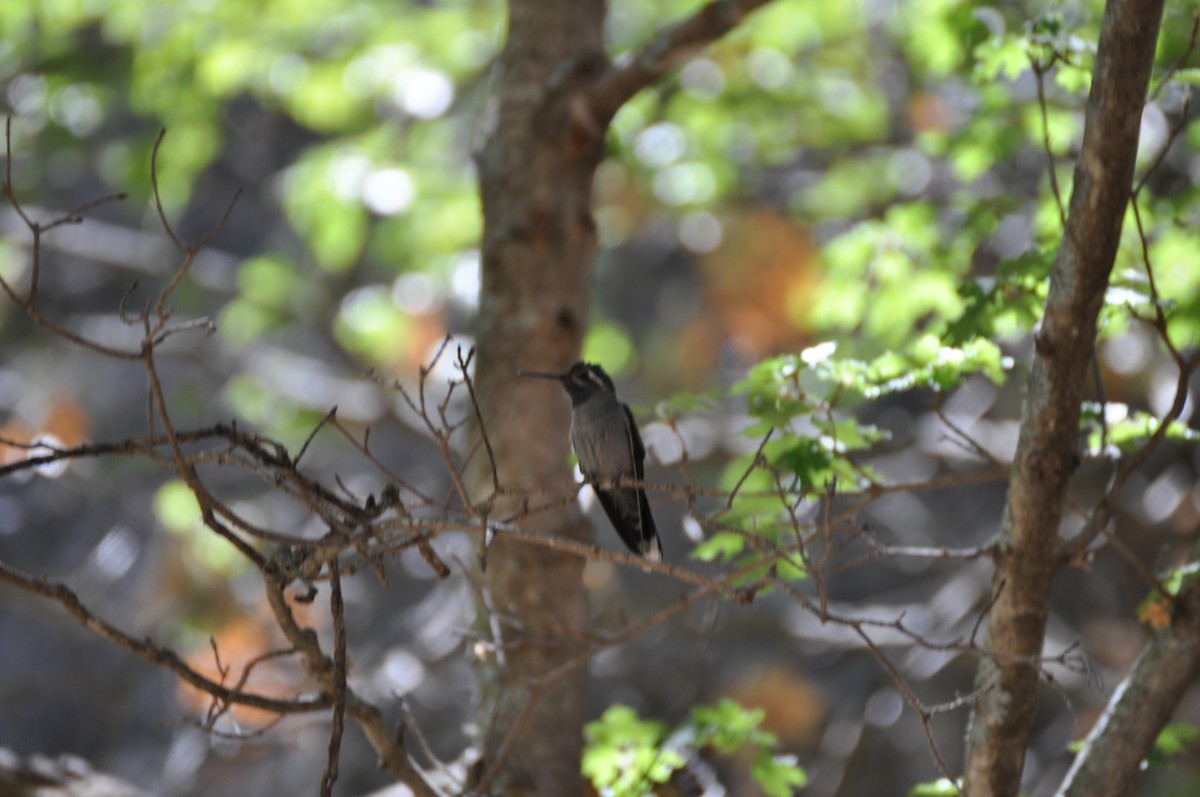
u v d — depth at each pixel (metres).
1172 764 6.92
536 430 8.01
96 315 20.89
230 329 17.69
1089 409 6.75
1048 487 5.88
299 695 5.90
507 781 7.56
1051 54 7.20
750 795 12.20
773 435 6.83
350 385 17.00
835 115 14.25
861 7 14.42
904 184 14.59
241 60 14.15
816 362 6.20
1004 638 6.07
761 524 6.82
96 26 16.53
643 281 21.39
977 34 9.23
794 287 16.78
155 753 19.41
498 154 8.37
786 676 17.33
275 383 17.08
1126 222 8.16
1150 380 14.40
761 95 14.01
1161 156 5.95
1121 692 6.54
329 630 15.92
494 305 8.22
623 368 19.33
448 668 16.31
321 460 19.73
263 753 16.81
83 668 20.11
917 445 14.75
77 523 20.64
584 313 8.35
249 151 22.45
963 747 17.44
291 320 17.81
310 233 16.88
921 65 11.80
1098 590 17.28
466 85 15.73
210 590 15.27
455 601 16.41
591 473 7.34
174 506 15.40
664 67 8.15
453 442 15.32
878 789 17.33
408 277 16.62
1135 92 5.45
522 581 7.84
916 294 9.08
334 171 14.70
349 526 5.18
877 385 6.48
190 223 22.75
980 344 6.48
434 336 16.56
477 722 7.98
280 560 5.39
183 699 15.51
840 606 16.44
